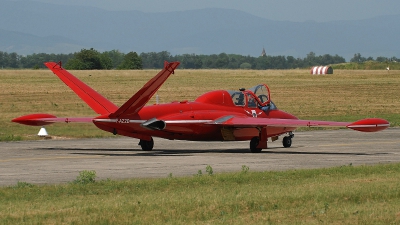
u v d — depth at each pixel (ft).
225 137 247.29
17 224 109.70
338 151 247.70
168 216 115.24
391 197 131.34
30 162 205.98
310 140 299.58
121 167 192.24
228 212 118.73
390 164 187.62
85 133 321.73
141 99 223.30
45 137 303.68
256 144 245.65
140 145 252.21
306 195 132.26
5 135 308.19
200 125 241.76
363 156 227.61
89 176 155.63
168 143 285.43
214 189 142.31
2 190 142.41
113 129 230.89
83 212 118.01
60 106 503.61
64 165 197.77
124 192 140.05
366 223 110.52
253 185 148.77
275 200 127.95
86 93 240.53
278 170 184.55
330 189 138.62
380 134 330.95
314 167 193.47
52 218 113.70
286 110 501.15
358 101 604.08
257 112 263.90
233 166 195.31
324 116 452.76
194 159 216.54
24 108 483.51
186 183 152.35
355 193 133.80
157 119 229.45
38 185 154.30
